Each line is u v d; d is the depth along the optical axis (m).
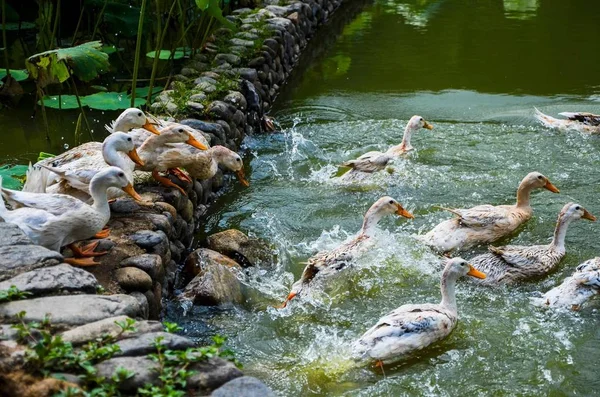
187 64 10.77
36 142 9.69
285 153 9.66
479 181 8.77
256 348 5.95
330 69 13.02
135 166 7.02
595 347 5.98
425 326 5.84
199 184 8.01
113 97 10.25
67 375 3.68
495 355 5.89
